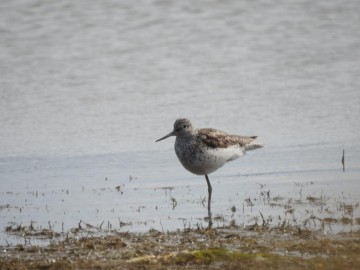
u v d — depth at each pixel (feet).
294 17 89.45
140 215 43.04
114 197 47.09
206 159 47.39
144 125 62.23
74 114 64.90
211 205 44.73
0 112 65.46
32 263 33.86
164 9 91.15
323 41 83.30
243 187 48.44
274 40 83.71
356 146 56.34
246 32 85.92
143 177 51.67
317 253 33.81
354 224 38.60
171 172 52.75
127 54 79.97
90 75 74.74
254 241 36.27
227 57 79.41
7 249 36.55
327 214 40.98
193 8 91.35
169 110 65.21
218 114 63.98
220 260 33.22
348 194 45.11
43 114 64.90
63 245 36.81
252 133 59.82
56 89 71.00
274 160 54.29
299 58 78.59
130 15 88.94
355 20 88.38
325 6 92.22
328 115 63.41
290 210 42.24
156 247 35.99
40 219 42.60
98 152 57.00
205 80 73.05
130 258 34.14
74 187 49.49
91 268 32.94
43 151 57.26
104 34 84.58
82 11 88.69
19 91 70.44
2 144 58.75
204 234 38.32
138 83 72.64
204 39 84.02
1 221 42.22
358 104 65.82
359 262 32.19
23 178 51.78
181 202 45.65
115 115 64.54
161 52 80.84
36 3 88.79
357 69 75.05
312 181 48.70
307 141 57.93
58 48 81.15
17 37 82.94
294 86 70.79
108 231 39.78
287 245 35.12
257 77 73.56
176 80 73.20
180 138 48.24
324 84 71.10
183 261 33.24
